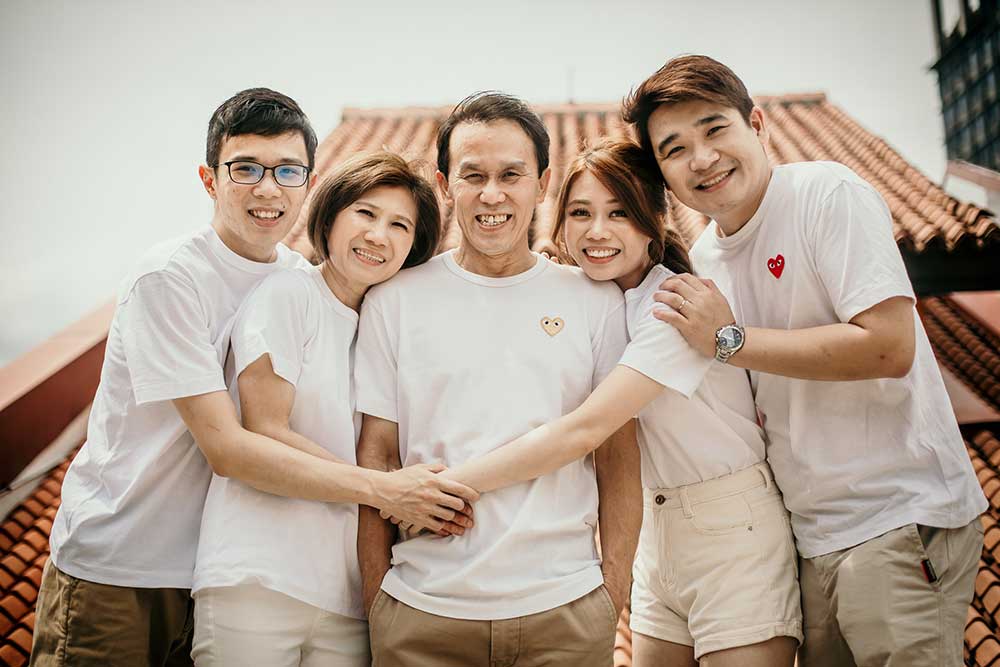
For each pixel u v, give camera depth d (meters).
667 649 2.59
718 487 2.45
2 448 4.01
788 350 2.20
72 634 2.25
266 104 2.38
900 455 2.27
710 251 2.61
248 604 2.14
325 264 2.46
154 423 2.32
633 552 2.32
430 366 2.33
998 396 5.00
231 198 2.35
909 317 2.20
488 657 2.12
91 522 2.29
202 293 2.33
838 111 7.23
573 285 2.47
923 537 2.20
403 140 6.80
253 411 2.20
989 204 6.89
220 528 2.20
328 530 2.26
